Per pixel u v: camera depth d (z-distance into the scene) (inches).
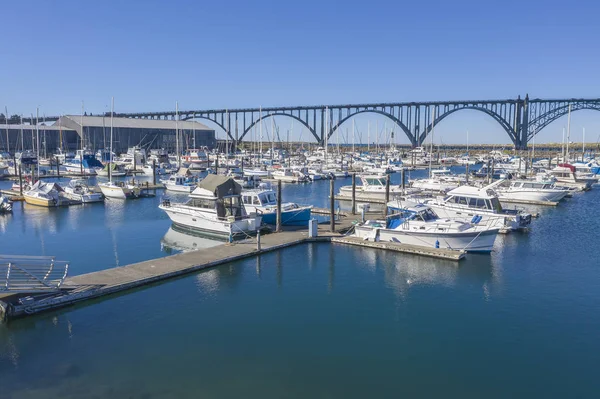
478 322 746.2
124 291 851.4
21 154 3772.1
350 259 1076.5
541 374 598.9
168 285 898.7
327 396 549.0
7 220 1611.7
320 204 2044.8
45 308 754.8
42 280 816.3
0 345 657.6
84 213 1756.9
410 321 749.3
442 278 949.2
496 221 1332.4
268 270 997.2
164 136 5851.4
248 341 678.5
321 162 4128.9
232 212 1325.0
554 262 1059.3
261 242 1175.6
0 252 1164.5
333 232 1294.3
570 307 804.0
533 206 1926.7
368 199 2089.1
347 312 782.5
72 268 1023.6
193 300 828.0
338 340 684.7
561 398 550.9
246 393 551.5
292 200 2178.9
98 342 669.3
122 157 4185.5
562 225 1496.1
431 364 621.0
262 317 760.3
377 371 603.5
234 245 1146.7
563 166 2893.7
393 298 844.6
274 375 589.6
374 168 3604.8
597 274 974.4
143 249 1204.5
